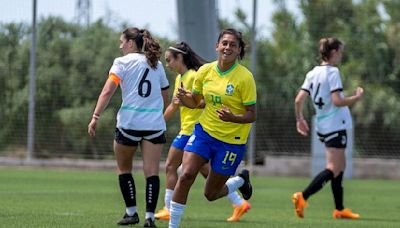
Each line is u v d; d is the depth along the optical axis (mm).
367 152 47875
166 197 20750
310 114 47156
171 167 20609
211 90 16031
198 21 33312
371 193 35062
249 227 19172
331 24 49406
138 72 18547
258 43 48656
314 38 50500
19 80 46969
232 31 15930
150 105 18656
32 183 34500
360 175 46469
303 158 46750
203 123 16094
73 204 24766
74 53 47406
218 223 20031
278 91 47969
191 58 20359
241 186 18891
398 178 46188
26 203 24453
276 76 48250
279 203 28172
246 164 46031
